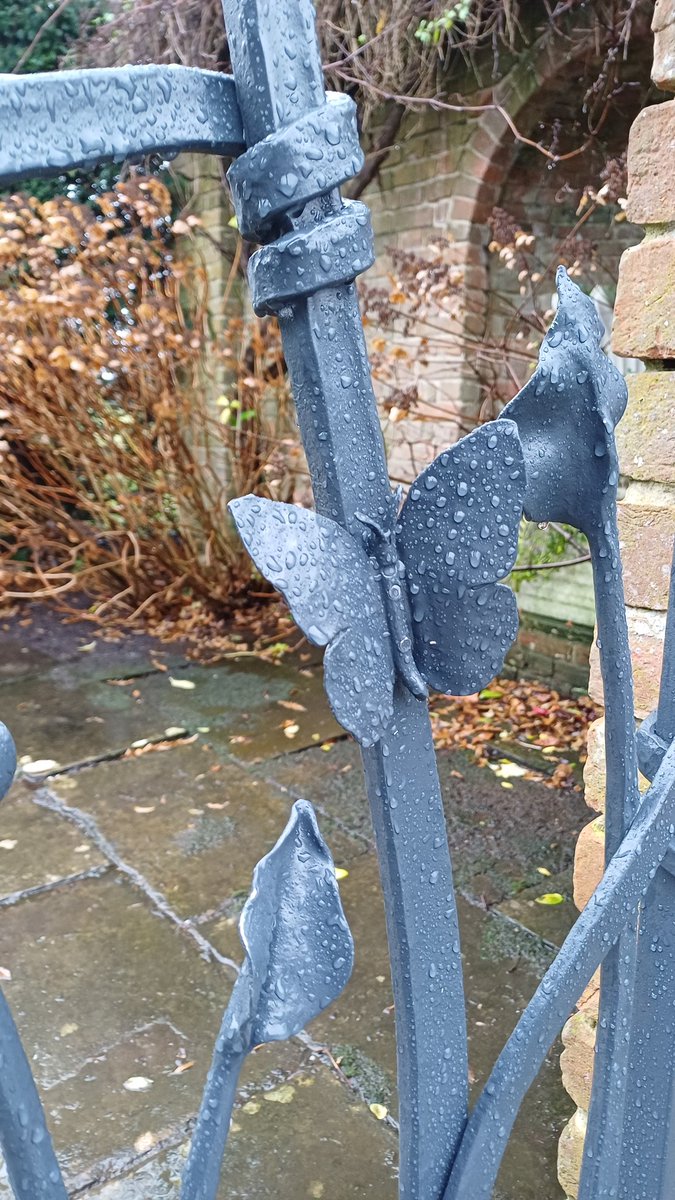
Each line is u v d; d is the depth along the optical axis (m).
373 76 3.46
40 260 3.94
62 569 5.30
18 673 3.92
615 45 2.98
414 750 0.52
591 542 0.60
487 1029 1.79
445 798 2.77
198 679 3.87
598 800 1.09
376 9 3.38
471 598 0.49
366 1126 1.56
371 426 0.48
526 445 0.54
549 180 3.67
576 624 3.65
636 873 0.65
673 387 0.93
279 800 2.75
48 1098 1.62
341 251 0.44
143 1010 1.85
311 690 3.72
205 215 4.68
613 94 3.08
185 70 0.41
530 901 2.22
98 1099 1.62
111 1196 1.42
